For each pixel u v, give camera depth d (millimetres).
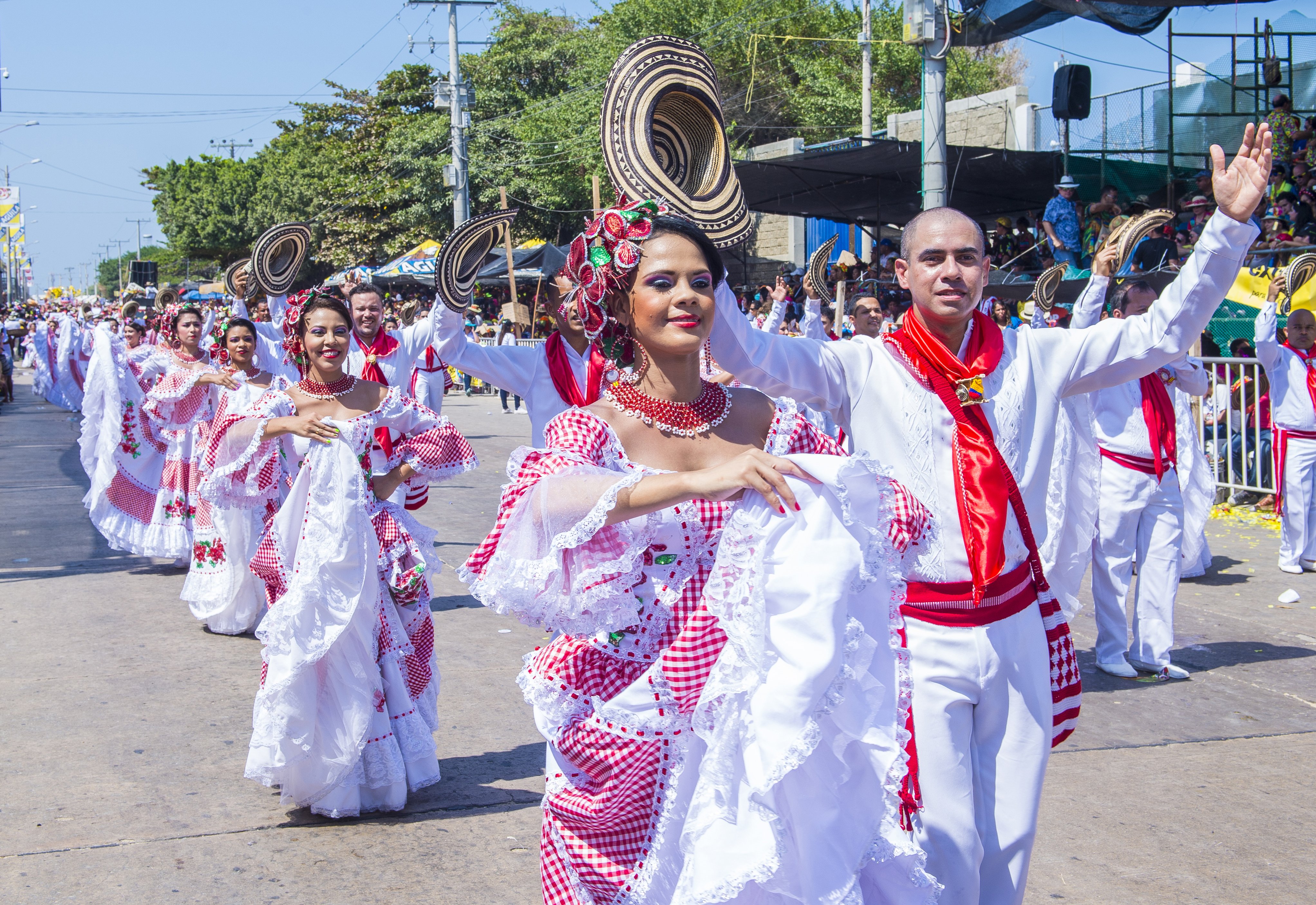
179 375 7844
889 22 35406
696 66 2977
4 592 7879
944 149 12180
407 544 4348
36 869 3695
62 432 19359
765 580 2186
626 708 2270
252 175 61719
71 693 5586
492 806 4242
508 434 17734
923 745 2750
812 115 33750
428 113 40688
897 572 2348
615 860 2336
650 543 2316
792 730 2121
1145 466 5883
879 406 2916
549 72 38656
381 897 3535
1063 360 3035
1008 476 2826
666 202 2855
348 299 5855
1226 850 3932
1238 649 6422
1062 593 3734
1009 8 11938
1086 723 5266
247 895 3535
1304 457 8047
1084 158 16453
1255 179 2797
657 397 2438
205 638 6668
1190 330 2955
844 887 2152
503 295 27234
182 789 4383
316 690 4000
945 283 2859
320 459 4039
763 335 2861
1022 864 2830
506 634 6656
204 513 6770
